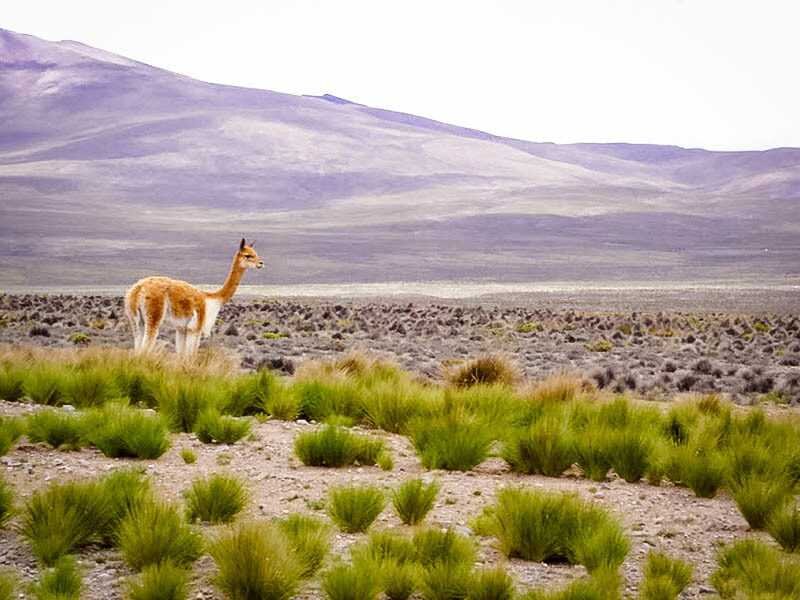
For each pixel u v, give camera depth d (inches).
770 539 1179.3
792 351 5639.8
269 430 1747.0
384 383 1978.3
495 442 1662.2
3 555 1023.0
